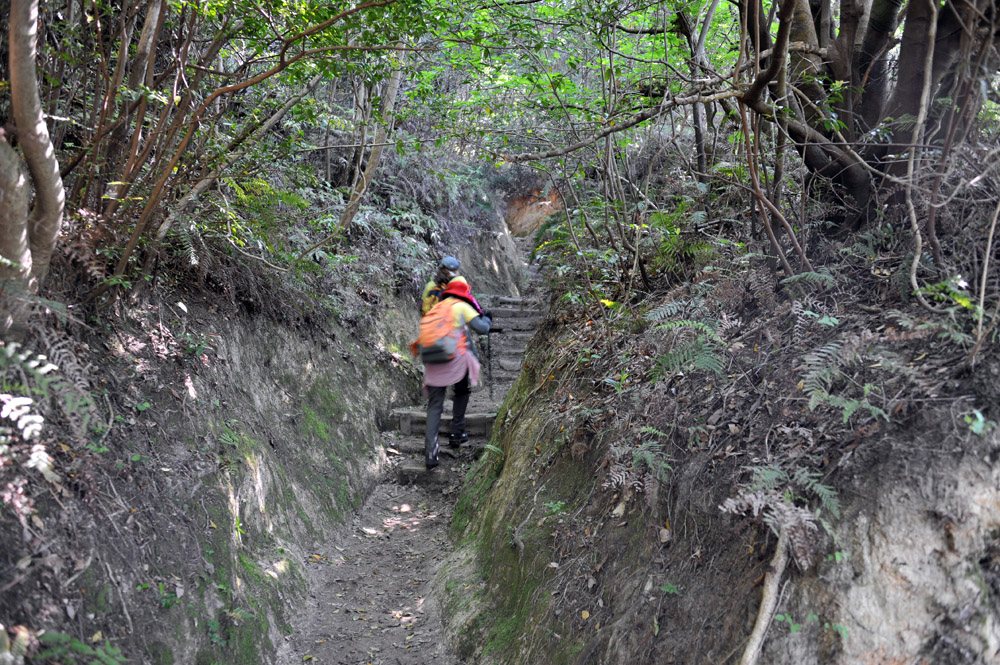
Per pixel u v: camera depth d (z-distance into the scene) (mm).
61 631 2109
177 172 3301
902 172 2865
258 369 4605
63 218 2725
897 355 2229
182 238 3264
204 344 3828
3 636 1796
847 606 1888
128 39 3035
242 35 3260
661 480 2646
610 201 4746
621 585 2590
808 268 2881
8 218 2240
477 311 5109
